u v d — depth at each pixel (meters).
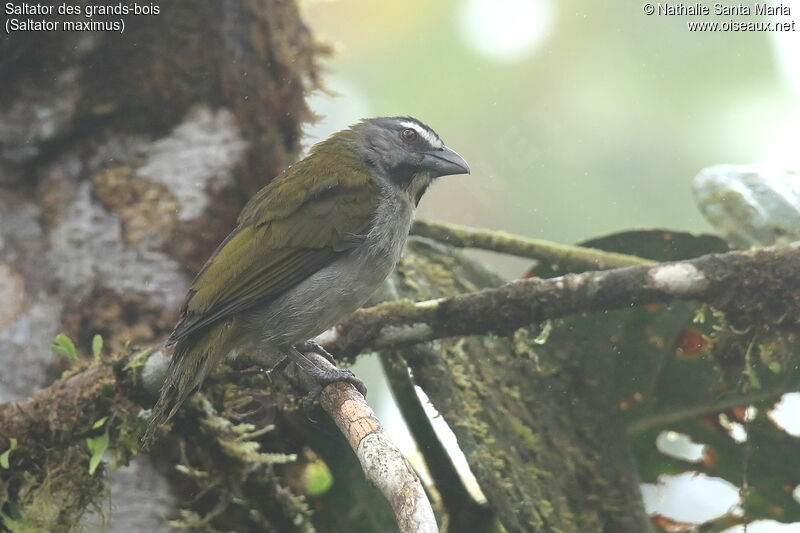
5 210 8.59
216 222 8.89
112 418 7.72
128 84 8.90
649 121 13.73
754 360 9.03
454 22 14.46
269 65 9.47
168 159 8.88
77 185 8.74
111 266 8.59
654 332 9.23
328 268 8.45
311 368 7.84
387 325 8.02
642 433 9.39
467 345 9.10
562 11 14.05
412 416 8.62
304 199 8.57
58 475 7.84
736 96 13.34
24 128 8.72
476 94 14.36
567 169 14.07
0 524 7.81
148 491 8.21
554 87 14.13
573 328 9.31
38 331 8.38
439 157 9.54
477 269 9.91
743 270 7.60
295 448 8.88
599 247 9.74
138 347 8.08
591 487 8.84
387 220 8.75
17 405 7.78
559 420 9.06
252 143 9.22
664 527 9.57
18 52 8.73
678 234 9.51
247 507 8.30
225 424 8.13
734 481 9.41
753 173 9.58
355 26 14.56
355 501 8.75
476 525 8.86
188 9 9.12
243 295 8.17
